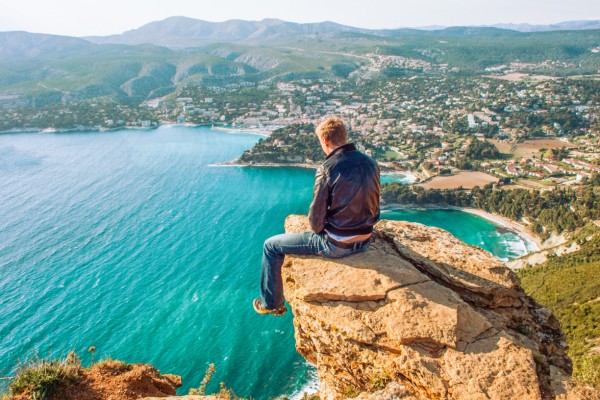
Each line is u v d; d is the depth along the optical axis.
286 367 46.56
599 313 44.41
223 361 47.97
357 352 5.92
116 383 6.83
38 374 6.37
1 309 57.44
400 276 6.39
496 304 6.77
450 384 4.89
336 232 6.44
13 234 83.88
